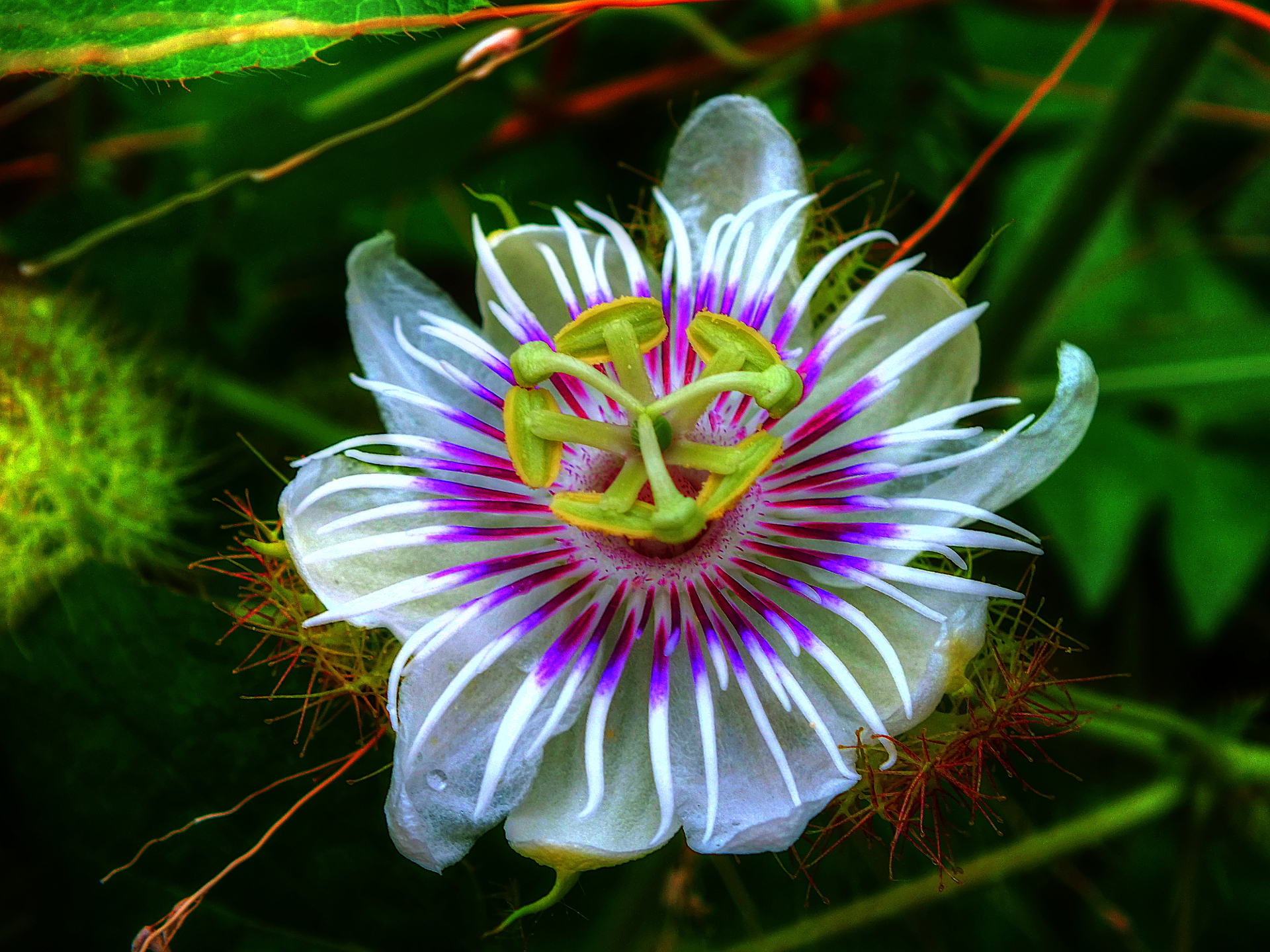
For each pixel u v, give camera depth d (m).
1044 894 0.20
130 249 0.19
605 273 0.16
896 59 0.19
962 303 0.15
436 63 0.19
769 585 0.15
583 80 0.20
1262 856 0.19
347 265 0.15
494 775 0.14
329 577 0.15
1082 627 0.20
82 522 0.17
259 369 0.20
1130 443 0.20
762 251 0.16
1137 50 0.20
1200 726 0.18
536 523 0.16
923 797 0.15
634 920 0.18
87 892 0.17
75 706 0.16
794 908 0.19
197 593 0.18
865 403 0.15
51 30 0.15
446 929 0.16
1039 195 0.21
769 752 0.15
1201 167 0.22
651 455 0.15
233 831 0.16
